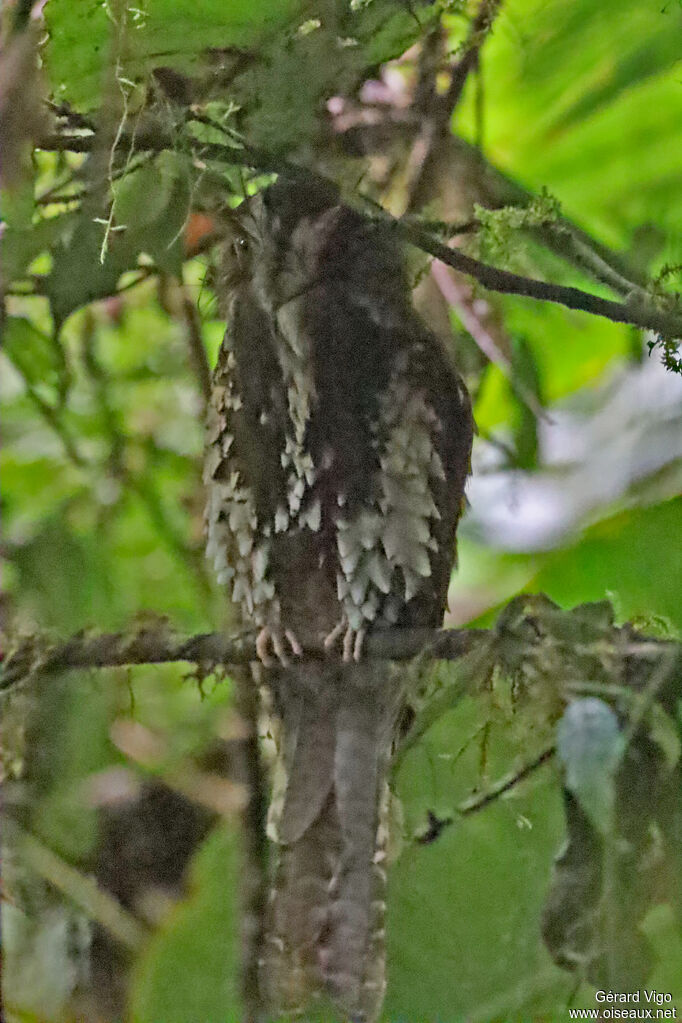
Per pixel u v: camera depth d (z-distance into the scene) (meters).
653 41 4.66
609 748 4.57
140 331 4.80
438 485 4.71
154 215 4.62
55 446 4.81
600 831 4.57
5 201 4.59
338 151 4.64
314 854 4.67
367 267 4.71
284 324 4.70
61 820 4.70
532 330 4.80
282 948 4.65
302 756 4.69
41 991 4.67
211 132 4.62
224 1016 4.63
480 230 4.67
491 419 4.84
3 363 4.80
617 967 4.56
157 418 4.81
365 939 4.64
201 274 4.73
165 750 4.72
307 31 4.59
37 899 4.69
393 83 4.67
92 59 4.58
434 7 4.62
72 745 4.71
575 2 4.64
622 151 4.71
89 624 4.73
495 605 4.77
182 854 4.70
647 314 4.62
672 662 4.57
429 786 4.66
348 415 4.70
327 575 4.71
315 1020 4.63
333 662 4.69
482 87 4.68
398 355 4.71
